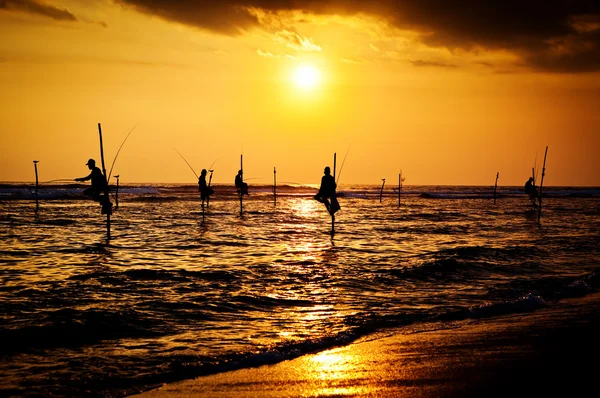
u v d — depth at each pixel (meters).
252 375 5.80
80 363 6.05
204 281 10.74
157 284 10.33
